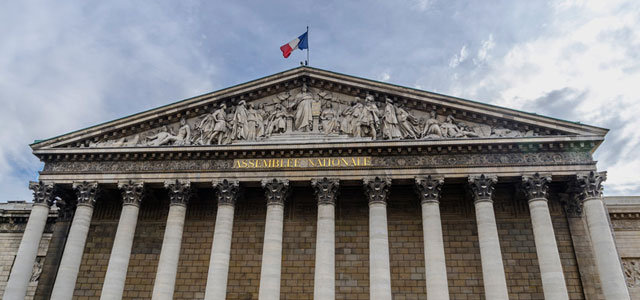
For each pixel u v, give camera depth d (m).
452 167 40.81
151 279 43.88
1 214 59.47
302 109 44.62
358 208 44.62
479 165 40.69
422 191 40.34
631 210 52.12
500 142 40.59
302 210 45.09
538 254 38.06
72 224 41.91
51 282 43.34
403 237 43.34
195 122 45.72
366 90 44.84
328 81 45.44
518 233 42.62
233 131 44.12
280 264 39.16
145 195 44.25
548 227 38.16
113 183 43.19
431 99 43.50
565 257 41.34
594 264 40.44
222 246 39.66
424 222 39.34
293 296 41.88
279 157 42.56
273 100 45.91
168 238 40.47
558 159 40.50
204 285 43.06
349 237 43.56
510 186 44.09
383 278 37.28
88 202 42.69
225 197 41.44
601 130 40.19
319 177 41.34
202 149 42.78
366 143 41.47
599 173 39.84
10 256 58.00
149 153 43.31
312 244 43.69
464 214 43.66
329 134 43.31
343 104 44.97
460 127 42.81
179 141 44.25
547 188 40.00
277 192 41.16
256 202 45.94
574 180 40.53
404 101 44.31
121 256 40.06
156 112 45.31
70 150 43.97
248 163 42.66
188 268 43.81
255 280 42.88
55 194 44.38
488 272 37.03
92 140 45.34
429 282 36.97
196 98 45.56
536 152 41.00
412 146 41.25
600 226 38.00
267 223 40.25
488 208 39.09
